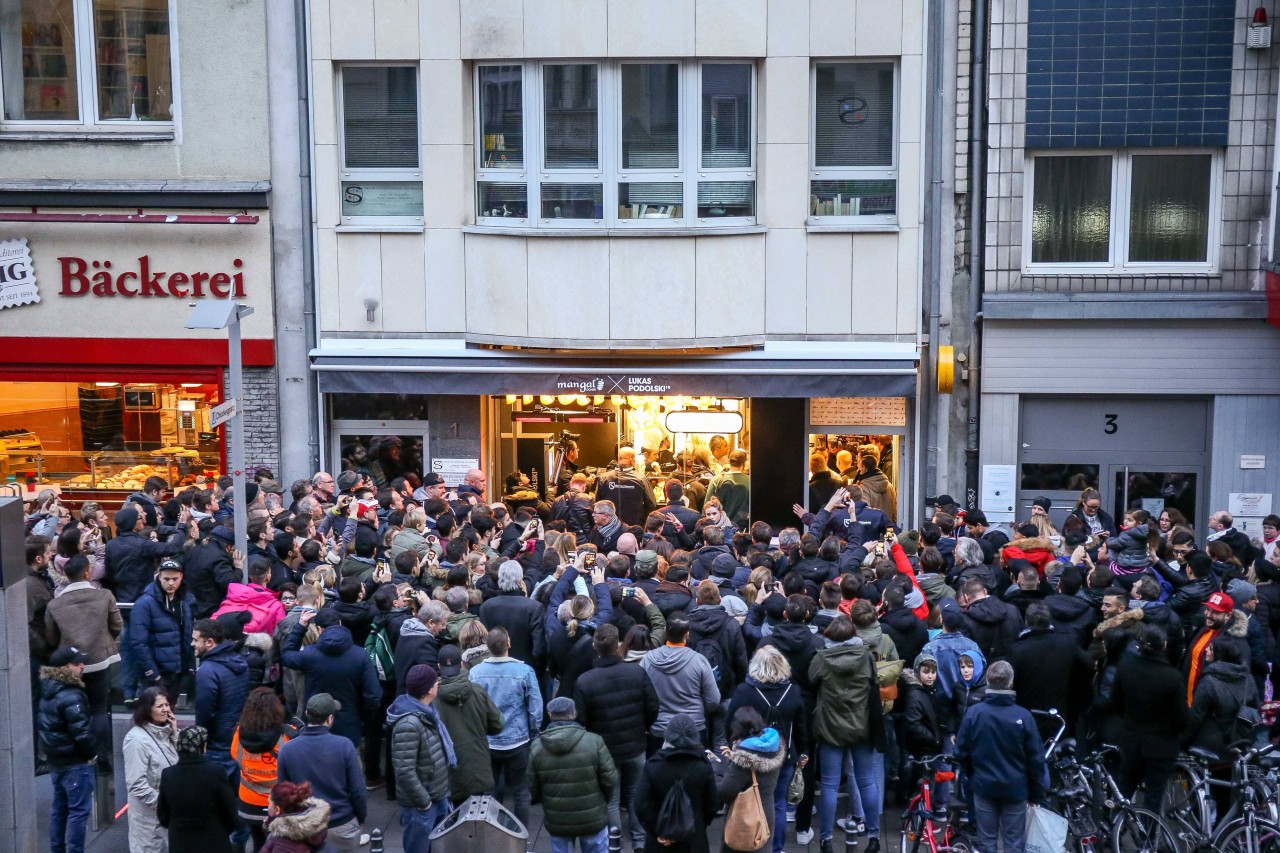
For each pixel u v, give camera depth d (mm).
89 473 18031
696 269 16547
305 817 7910
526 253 16609
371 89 17172
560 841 9461
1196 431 17109
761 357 16844
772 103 16562
